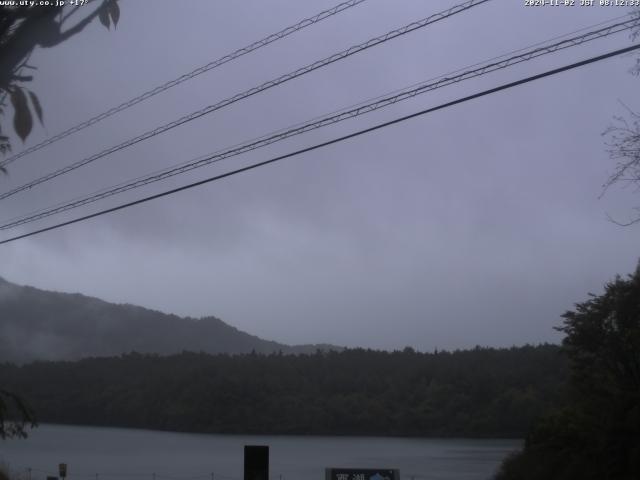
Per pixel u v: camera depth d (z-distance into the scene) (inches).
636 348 1267.2
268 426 6082.7
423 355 6776.6
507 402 5191.9
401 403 5989.2
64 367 6520.7
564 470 1309.1
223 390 6210.6
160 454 3922.2
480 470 3080.7
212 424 6043.3
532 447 1565.0
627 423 1144.2
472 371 5836.6
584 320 1332.4
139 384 6476.4
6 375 5851.4
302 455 4035.4
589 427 1278.3
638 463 1098.1
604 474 1163.9
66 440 4958.2
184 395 6328.7
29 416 554.3
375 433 5885.8
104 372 6609.3
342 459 3730.3
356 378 6574.8
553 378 5142.7
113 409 6146.7
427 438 5413.4
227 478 2647.6
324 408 6013.8
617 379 1325.0
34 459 3383.4
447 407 5620.1
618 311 1298.0
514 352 5984.3
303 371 6688.0
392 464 3427.7
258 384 6441.9
